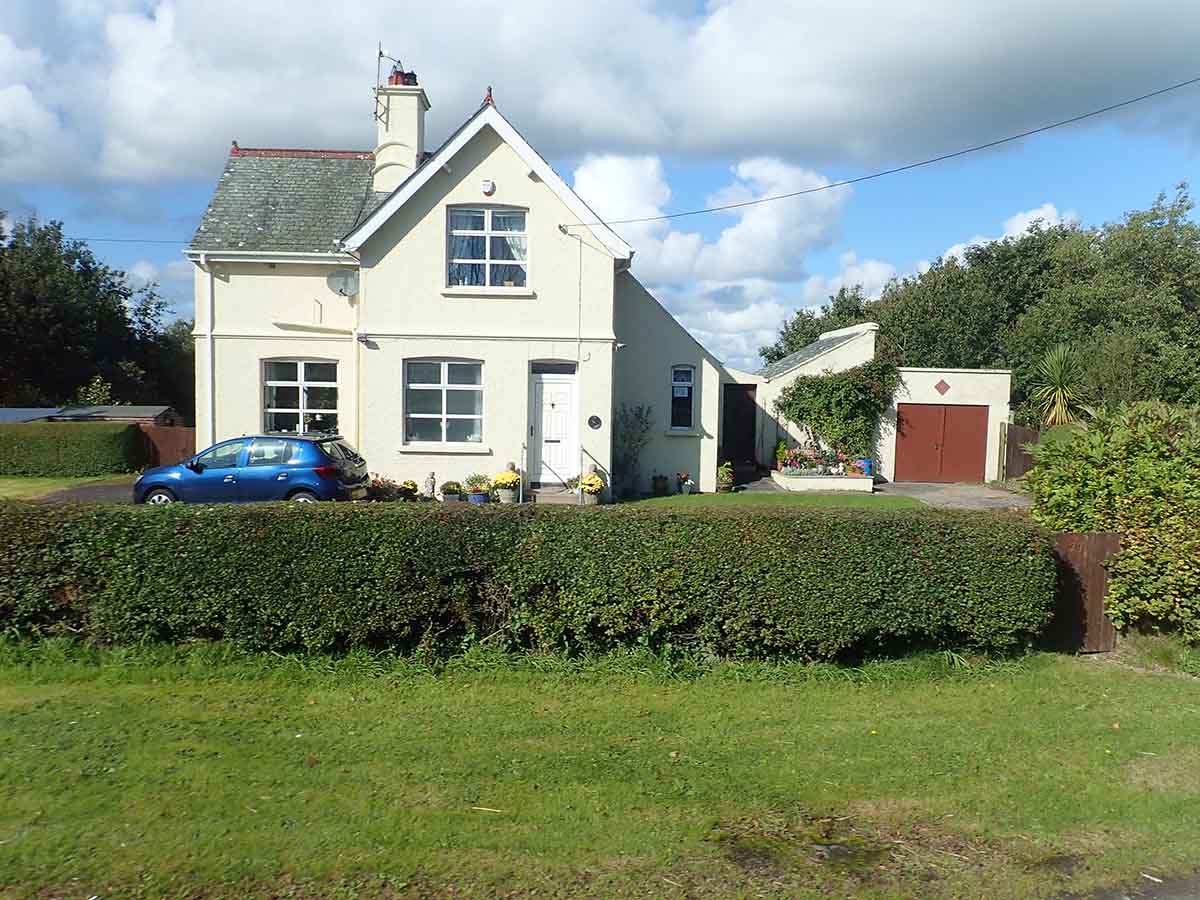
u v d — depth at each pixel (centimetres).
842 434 2747
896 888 447
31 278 3659
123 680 725
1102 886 459
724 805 533
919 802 546
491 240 2095
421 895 424
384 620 768
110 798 504
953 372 2859
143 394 4166
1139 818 535
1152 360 2825
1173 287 3978
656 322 2395
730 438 2853
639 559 784
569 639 803
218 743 595
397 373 2072
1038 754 632
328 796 520
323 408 2264
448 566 773
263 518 768
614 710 695
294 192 2391
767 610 787
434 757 587
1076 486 983
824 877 455
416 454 2078
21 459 2573
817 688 767
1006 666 841
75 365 3862
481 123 2039
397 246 2064
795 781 570
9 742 584
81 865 434
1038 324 3741
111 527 767
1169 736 677
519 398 2095
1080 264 4234
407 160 2391
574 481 2073
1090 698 771
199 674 737
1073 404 2731
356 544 767
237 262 2216
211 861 442
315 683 731
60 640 768
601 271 2095
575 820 504
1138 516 916
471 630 793
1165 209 4272
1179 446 911
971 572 815
